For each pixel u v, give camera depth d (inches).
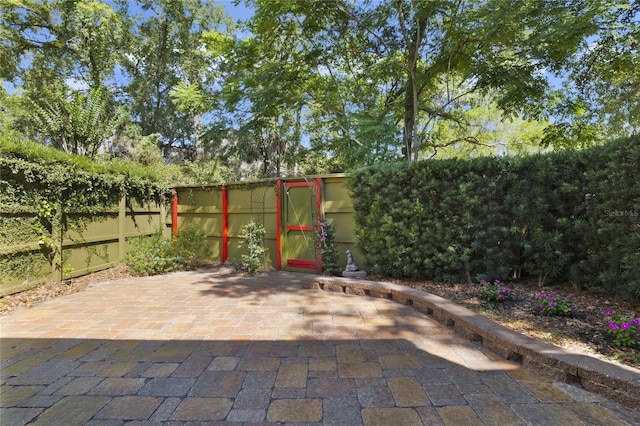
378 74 286.7
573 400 73.0
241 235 247.4
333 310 142.5
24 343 108.9
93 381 83.8
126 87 585.3
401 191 182.5
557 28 206.7
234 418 68.1
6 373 88.4
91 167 205.8
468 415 68.1
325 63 340.8
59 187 183.5
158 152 456.4
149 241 257.3
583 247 145.3
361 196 196.5
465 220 167.2
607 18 216.5
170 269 237.9
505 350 94.3
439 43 287.6
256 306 149.7
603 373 74.3
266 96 315.6
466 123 382.6
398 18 286.5
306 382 82.4
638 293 119.9
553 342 97.4
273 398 75.4
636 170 120.1
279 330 119.1
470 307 131.0
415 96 292.0
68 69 539.8
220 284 196.5
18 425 66.6
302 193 233.5
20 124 416.8
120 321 130.5
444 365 90.5
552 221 154.4
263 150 561.0
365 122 285.1
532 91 267.4
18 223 162.2
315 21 294.7
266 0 257.6
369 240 194.4
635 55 234.2
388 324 124.1
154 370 89.4
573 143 281.1
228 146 543.8
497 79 259.4
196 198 289.7
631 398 69.8
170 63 599.8
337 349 102.1
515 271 169.0
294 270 236.2
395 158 293.6
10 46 491.8
